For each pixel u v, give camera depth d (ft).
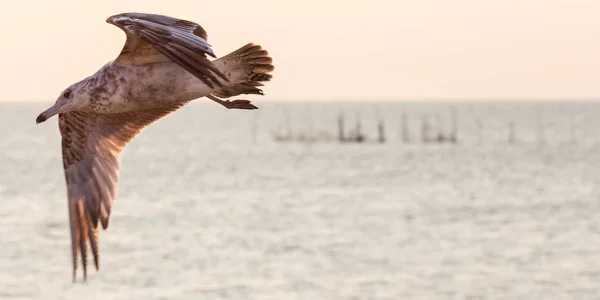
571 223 161.99
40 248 132.77
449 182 243.81
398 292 105.40
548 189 223.51
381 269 118.93
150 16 18.56
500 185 235.20
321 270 118.21
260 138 497.46
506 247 136.15
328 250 133.80
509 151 372.58
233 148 399.24
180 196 210.18
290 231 152.97
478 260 125.49
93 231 23.93
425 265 121.80
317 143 431.02
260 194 214.28
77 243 23.71
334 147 402.93
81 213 23.98
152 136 541.75
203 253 130.52
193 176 263.90
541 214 175.94
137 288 106.93
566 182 240.12
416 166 297.33
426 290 106.63
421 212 179.42
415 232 152.05
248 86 21.40
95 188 24.20
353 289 107.04
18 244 136.56
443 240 143.43
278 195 212.02
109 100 22.31
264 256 128.47
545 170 278.67
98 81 22.33
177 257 126.93
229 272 116.57
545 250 133.28
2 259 123.65
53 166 294.25
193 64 17.39
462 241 142.31
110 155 24.40
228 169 288.51
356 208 185.78
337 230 154.30
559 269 118.73
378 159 329.11
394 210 182.70
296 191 221.25
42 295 102.58
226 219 167.84
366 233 150.82
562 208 184.55
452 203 195.83
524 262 123.75
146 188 229.45
